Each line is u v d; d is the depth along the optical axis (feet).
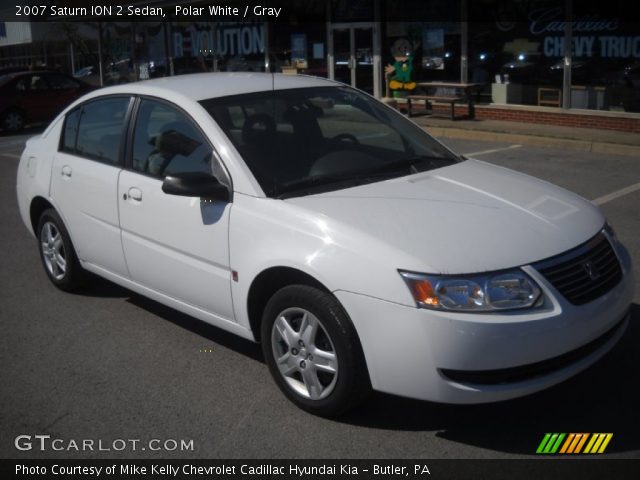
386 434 11.74
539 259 11.07
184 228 13.85
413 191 12.90
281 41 65.21
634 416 12.00
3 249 23.61
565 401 12.53
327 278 11.25
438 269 10.64
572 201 13.34
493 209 12.25
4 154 46.73
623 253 12.84
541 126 46.70
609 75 44.01
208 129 13.83
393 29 56.59
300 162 13.69
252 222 12.55
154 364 14.58
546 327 10.64
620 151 37.93
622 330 12.32
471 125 47.88
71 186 17.10
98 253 16.69
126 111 15.96
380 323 10.78
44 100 58.75
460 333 10.40
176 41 76.38
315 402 12.09
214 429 12.09
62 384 13.88
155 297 15.48
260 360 14.64
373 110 16.37
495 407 12.43
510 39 48.98
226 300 13.33
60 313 17.51
